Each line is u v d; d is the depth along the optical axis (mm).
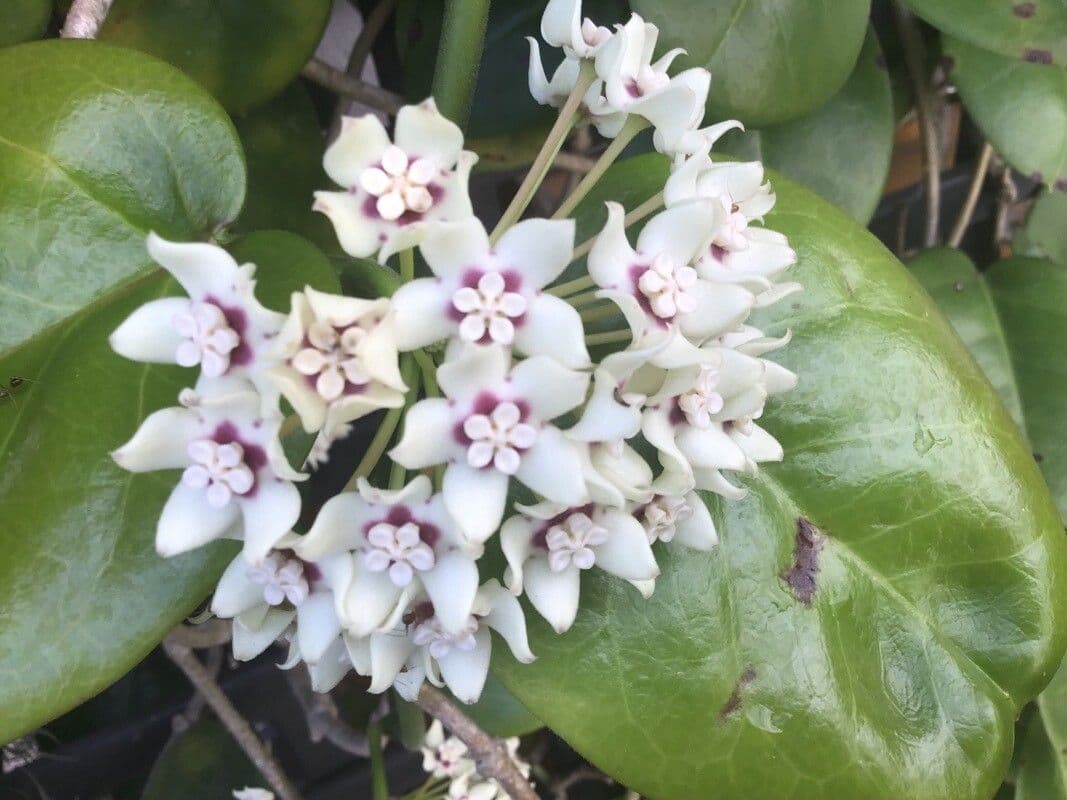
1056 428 204
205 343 87
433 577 97
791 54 155
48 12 134
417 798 208
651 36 117
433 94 126
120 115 116
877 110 193
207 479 90
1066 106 190
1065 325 208
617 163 144
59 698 102
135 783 234
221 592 99
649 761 123
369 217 91
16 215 112
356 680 226
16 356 111
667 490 104
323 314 84
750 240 112
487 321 92
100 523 105
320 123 210
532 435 93
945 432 139
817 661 130
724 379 105
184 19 148
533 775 272
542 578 105
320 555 95
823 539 135
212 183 120
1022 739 202
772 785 126
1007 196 251
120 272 116
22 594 103
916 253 226
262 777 210
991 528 138
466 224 90
